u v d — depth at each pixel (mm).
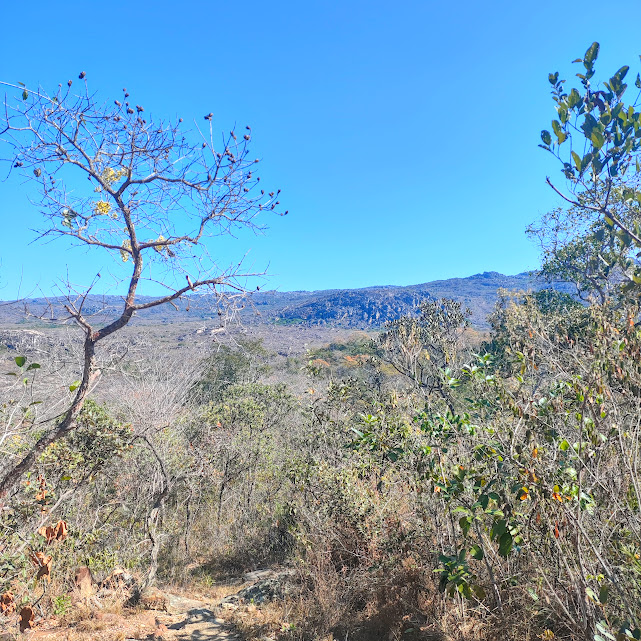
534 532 3643
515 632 3746
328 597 5578
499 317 11289
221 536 9875
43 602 5730
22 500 5438
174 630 5598
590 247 12703
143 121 3797
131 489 8562
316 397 8984
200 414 11141
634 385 3342
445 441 4398
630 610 2904
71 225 3744
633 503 3162
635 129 2889
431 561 5031
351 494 6230
